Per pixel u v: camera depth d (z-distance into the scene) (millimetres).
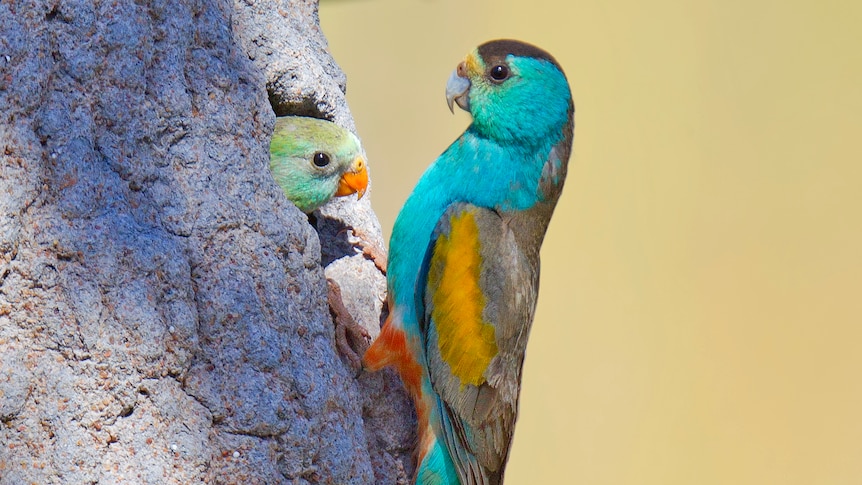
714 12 27547
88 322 7762
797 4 27484
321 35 10898
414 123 27188
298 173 10516
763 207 26922
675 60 28312
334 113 10820
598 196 27125
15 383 7477
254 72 9336
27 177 7719
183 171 8633
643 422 25422
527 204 11148
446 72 27344
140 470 7812
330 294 10211
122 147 8305
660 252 26734
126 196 8227
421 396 10578
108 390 7793
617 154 27438
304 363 8930
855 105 27281
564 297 26344
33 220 7719
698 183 27266
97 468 7668
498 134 11016
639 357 25844
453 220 10805
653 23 28266
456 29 27734
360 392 10273
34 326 7617
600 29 27734
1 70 7695
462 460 10594
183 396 8148
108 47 8289
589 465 24734
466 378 10562
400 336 10477
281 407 8531
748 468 25078
